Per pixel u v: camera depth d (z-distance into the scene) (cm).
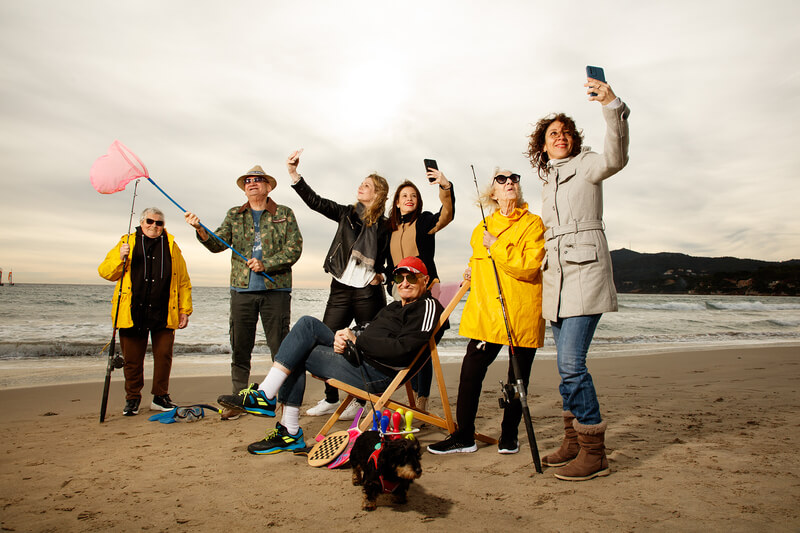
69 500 227
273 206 456
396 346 297
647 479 249
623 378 677
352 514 211
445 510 214
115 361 408
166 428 378
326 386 425
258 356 1001
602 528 190
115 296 416
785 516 197
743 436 334
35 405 470
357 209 442
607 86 235
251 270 428
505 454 305
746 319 2330
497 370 801
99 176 382
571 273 253
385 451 204
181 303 451
